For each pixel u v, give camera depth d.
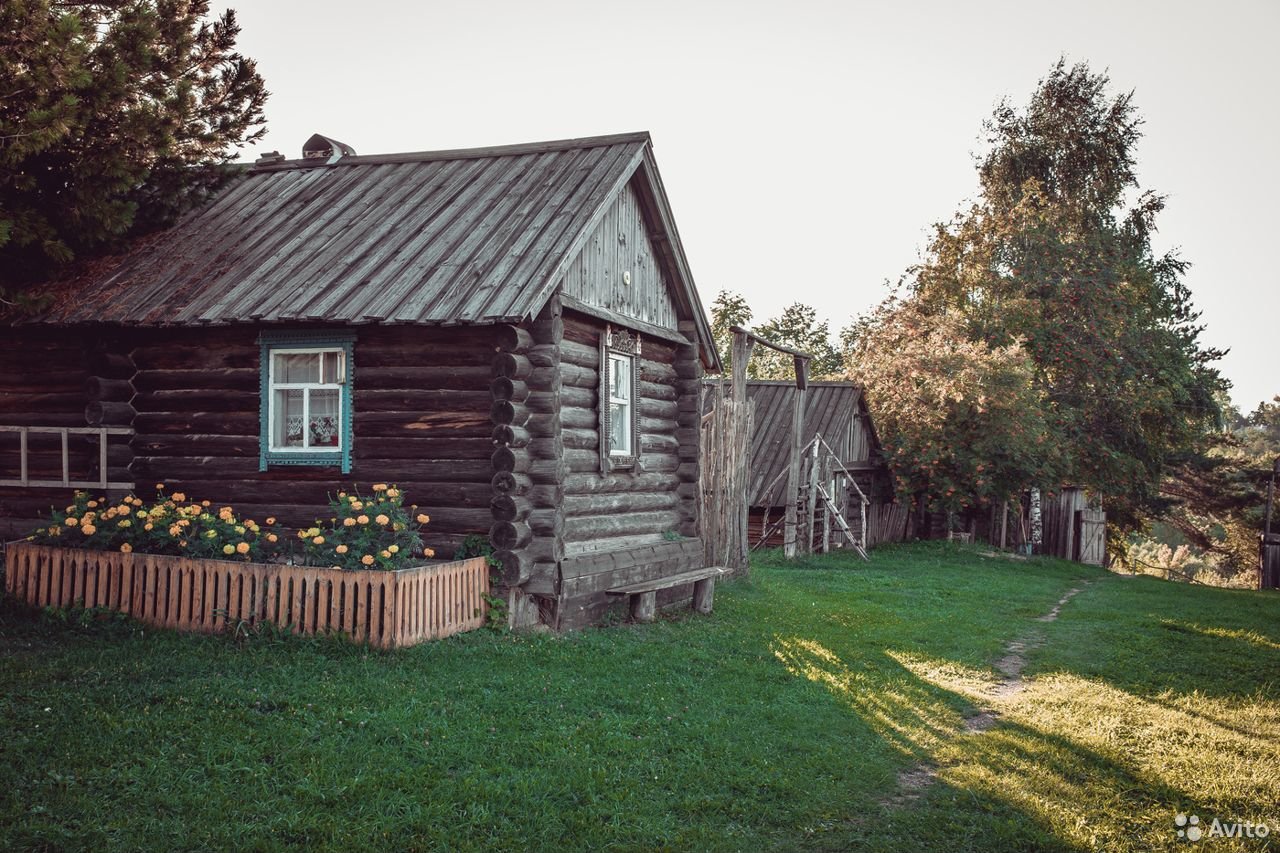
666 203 15.81
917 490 31.72
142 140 12.99
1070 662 12.80
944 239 42.00
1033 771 8.12
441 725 8.08
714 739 8.41
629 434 15.05
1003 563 28.19
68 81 11.45
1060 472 33.97
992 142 44.56
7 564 11.45
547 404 12.10
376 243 13.60
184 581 10.81
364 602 10.32
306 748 7.37
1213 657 13.36
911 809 7.27
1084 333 37.44
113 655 9.62
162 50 13.74
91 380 13.23
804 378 24.66
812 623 14.76
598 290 14.05
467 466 12.22
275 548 12.81
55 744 7.13
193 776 6.81
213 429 13.22
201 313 12.34
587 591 12.94
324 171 16.47
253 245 14.07
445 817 6.46
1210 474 47.66
